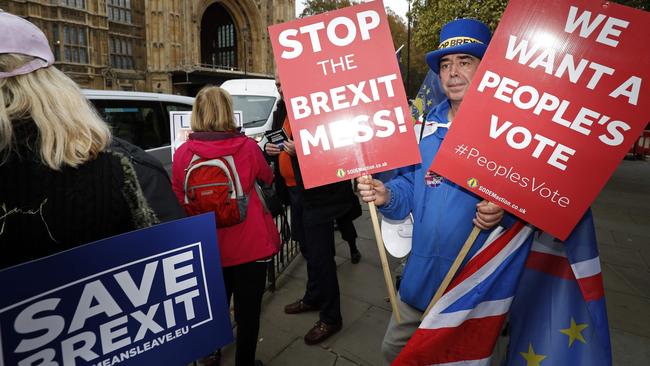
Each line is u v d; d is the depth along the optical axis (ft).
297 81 5.23
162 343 3.41
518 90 4.54
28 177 2.74
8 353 2.65
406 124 5.16
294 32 5.20
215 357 7.88
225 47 138.41
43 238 2.81
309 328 9.14
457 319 4.77
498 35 4.60
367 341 8.63
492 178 4.60
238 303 6.88
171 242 3.40
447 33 5.20
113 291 3.10
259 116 25.49
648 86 4.11
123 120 14.79
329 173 5.23
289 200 11.06
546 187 4.45
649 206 21.86
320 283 8.53
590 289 4.60
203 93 6.64
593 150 4.30
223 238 6.61
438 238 5.11
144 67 106.42
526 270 5.23
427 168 5.34
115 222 3.16
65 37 85.10
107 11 95.04
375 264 12.75
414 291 5.30
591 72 4.28
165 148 15.99
